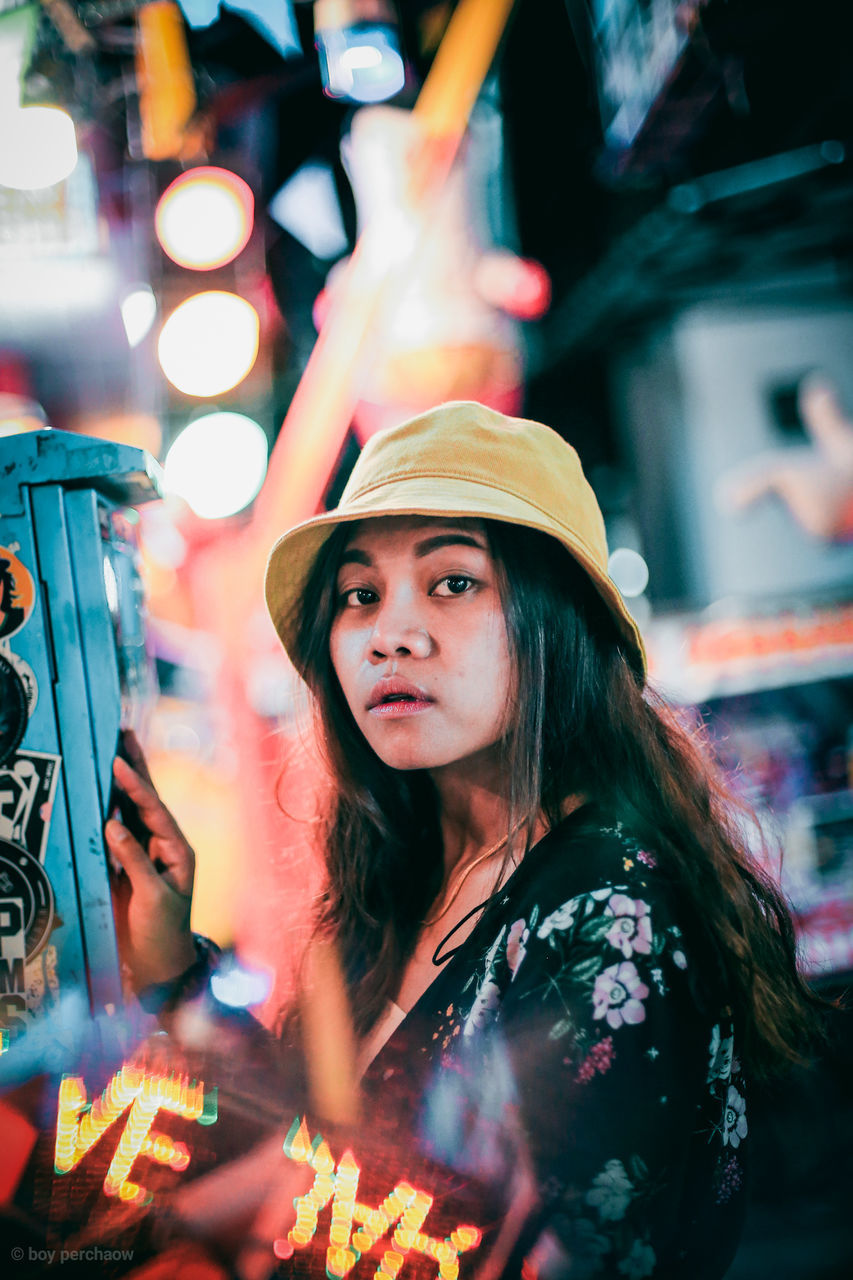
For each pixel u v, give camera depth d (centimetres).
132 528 130
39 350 342
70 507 107
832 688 471
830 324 589
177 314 375
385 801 125
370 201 513
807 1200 302
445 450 103
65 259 310
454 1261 83
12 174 249
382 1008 116
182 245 349
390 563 104
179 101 281
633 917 84
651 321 617
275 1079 103
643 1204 77
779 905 115
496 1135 84
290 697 139
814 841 402
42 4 240
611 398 707
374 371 540
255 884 379
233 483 415
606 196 579
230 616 545
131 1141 97
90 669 106
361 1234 88
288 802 144
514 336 560
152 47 264
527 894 92
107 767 107
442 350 539
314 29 296
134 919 113
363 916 123
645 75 358
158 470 115
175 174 337
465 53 436
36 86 249
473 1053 89
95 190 312
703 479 600
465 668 100
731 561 592
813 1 298
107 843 108
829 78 341
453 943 104
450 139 507
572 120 531
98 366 360
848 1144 304
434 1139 89
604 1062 79
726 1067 91
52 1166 96
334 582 113
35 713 105
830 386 590
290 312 533
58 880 104
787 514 594
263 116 434
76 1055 102
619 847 91
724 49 318
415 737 100
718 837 107
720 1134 90
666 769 107
